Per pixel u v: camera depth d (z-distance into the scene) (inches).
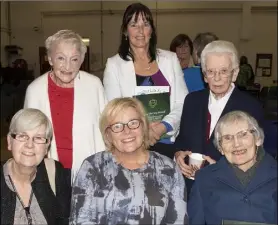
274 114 140.3
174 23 446.6
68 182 73.1
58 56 79.2
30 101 83.4
